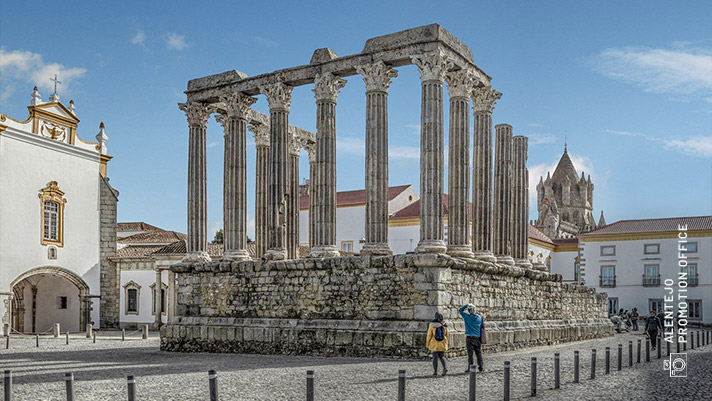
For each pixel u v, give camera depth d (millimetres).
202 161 37750
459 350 28688
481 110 35125
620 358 24891
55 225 57688
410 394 18516
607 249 81000
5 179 53094
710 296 75062
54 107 57906
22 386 20922
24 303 62469
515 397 18266
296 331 31281
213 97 37156
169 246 60906
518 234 39781
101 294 61938
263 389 19719
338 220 68562
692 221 79500
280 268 32531
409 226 65500
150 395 18875
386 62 31531
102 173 62656
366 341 29094
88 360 30266
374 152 31094
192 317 35250
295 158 42438
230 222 35938
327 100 32969
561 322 40500
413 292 28641
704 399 18406
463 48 32469
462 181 31984
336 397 18094
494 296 32969
